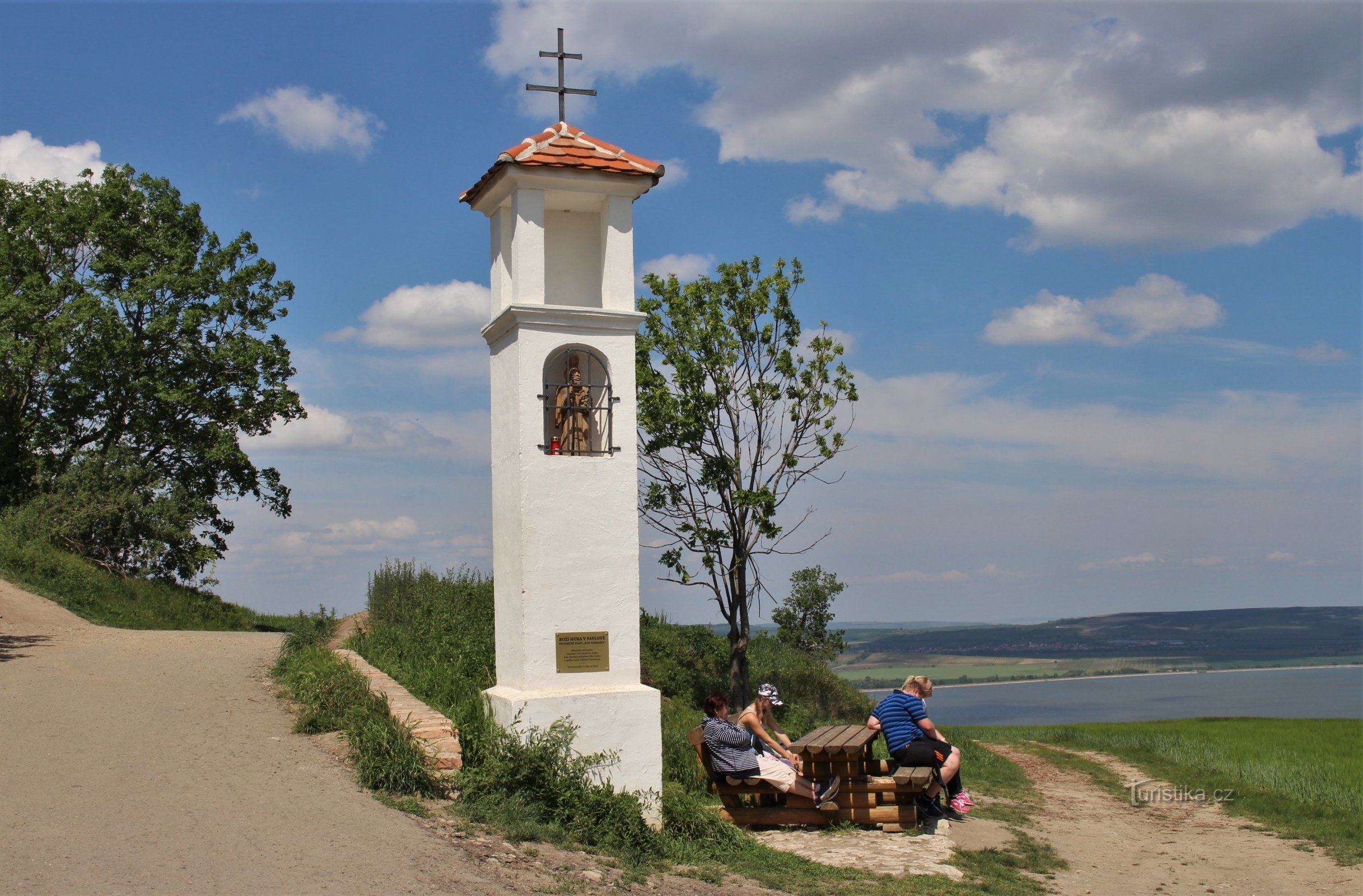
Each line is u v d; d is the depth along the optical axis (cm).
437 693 1088
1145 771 1634
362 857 618
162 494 2872
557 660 900
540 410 916
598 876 688
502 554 947
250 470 3294
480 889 605
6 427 3088
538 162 916
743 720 1109
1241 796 1407
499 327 959
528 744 841
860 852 951
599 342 941
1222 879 975
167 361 3138
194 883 552
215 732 895
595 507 923
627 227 969
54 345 2878
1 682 1065
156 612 2405
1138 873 991
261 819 666
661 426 1866
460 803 774
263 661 1329
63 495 2700
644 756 903
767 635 2647
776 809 1060
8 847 582
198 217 3253
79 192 3159
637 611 930
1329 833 1179
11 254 3078
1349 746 1892
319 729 914
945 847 984
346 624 1816
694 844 862
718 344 1869
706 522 1903
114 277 3123
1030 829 1163
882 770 1160
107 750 811
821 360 1892
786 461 1883
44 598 1955
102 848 592
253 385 3170
